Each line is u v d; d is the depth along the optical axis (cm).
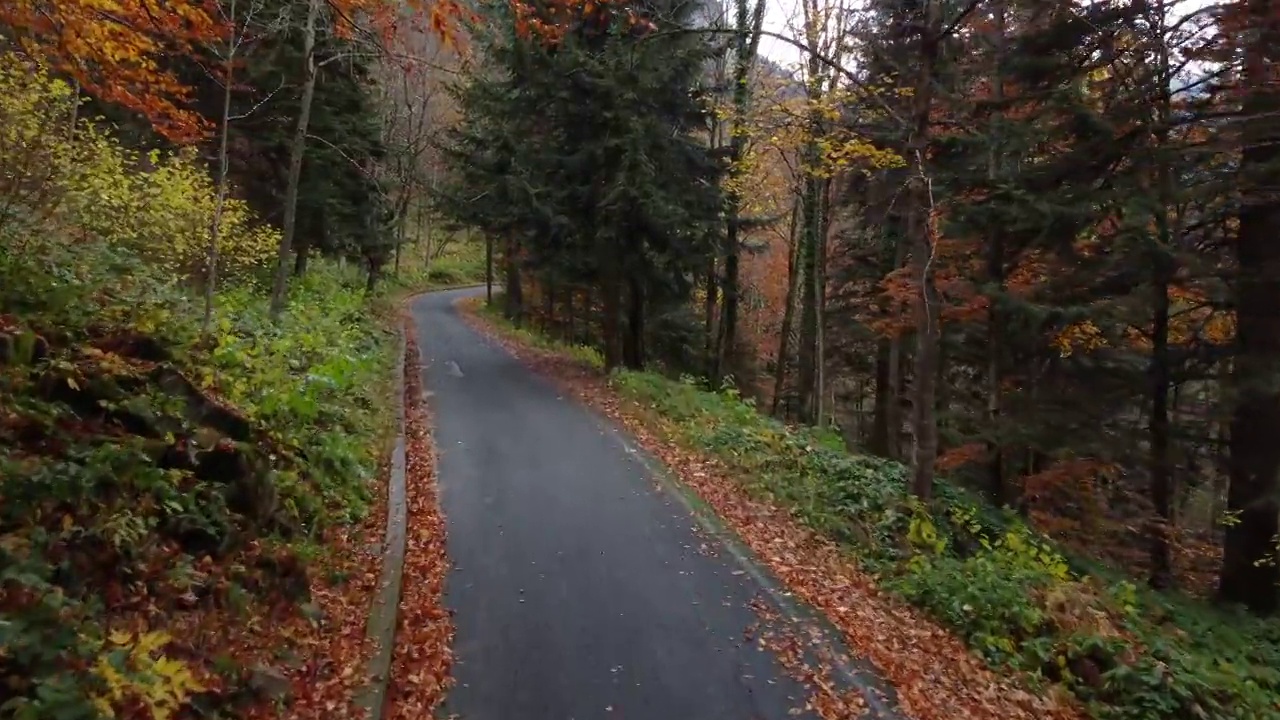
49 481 474
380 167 2633
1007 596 791
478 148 2159
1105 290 1336
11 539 420
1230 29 1102
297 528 714
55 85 1048
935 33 970
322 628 606
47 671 365
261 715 470
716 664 636
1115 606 900
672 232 1834
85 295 791
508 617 693
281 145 2138
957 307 1524
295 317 1636
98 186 1212
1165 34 1191
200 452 625
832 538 977
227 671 471
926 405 1043
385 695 551
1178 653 787
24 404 538
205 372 832
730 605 746
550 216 1822
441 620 677
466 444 1250
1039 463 1719
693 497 1062
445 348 2295
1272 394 1148
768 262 3672
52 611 390
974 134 1298
